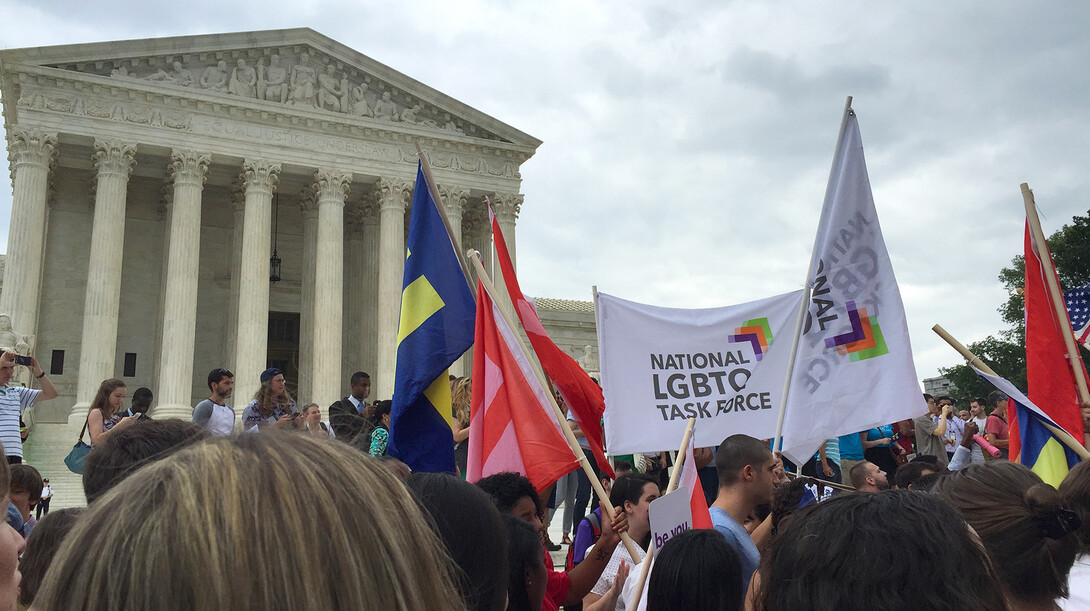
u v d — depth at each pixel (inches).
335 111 2117.4
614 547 343.3
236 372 1900.8
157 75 1942.7
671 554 219.3
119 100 1899.6
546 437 371.6
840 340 399.5
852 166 414.3
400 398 402.6
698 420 424.8
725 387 431.8
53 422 1934.1
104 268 1808.6
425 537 75.0
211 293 2250.2
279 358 2364.7
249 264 1951.3
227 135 1996.8
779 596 111.6
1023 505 167.5
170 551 60.4
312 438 74.9
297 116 2060.8
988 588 106.3
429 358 407.2
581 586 326.3
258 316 1925.4
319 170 2074.3
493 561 175.0
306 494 66.2
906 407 390.0
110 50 1886.1
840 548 105.7
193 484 64.2
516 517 243.0
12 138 1927.9
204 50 1998.0
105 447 220.1
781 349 440.8
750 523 379.2
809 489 442.3
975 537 111.1
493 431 378.0
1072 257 2314.2
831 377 395.9
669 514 279.0
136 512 63.4
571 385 434.6
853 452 688.4
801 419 391.5
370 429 542.0
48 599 62.7
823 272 406.6
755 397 432.5
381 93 2212.1
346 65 2162.9
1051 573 165.2
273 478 66.1
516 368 384.2
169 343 1839.3
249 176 2000.5
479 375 386.9
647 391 425.4
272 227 2353.6
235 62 2052.2
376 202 2236.7
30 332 1724.9
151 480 66.1
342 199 2085.4
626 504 361.1
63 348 2025.1
